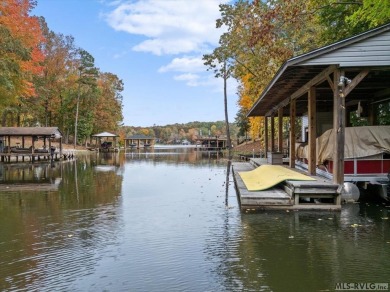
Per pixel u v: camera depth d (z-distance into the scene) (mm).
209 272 4535
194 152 49875
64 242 5926
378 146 9148
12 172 19438
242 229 6566
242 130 53750
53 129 29578
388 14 9805
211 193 11273
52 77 49625
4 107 27891
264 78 23797
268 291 3945
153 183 14141
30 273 4578
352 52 8203
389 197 8648
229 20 25656
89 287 4137
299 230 6426
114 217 7816
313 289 3994
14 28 24984
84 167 23219
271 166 14281
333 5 15633
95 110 57875
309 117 10531
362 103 14898
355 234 6137
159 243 5801
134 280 4324
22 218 7770
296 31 19172
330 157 9562
